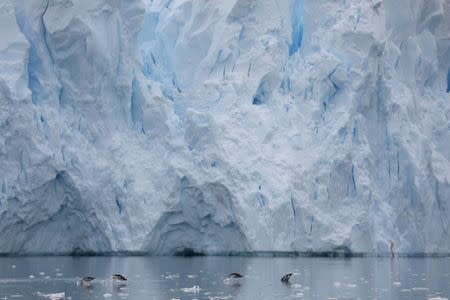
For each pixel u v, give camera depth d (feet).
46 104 312.50
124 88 332.80
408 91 374.84
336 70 347.15
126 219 318.65
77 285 176.55
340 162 336.29
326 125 345.51
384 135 359.66
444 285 184.85
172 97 363.56
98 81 323.37
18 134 293.23
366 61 350.84
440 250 366.02
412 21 383.65
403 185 355.56
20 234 299.17
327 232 329.11
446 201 368.27
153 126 337.31
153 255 322.75
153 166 330.95
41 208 300.40
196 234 327.88
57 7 313.12
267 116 343.26
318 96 348.79
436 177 366.63
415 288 175.11
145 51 377.50
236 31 355.15
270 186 325.01
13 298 148.66
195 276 205.67
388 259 321.93
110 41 328.49
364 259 317.42
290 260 297.94
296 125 345.31
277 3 362.12
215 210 321.52
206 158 323.78
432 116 388.37
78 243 314.55
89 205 309.63
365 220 335.47
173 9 379.14
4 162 290.97
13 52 305.53
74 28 314.96
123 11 336.90
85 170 310.24
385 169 357.00
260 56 351.46
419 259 325.01
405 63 385.09
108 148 324.80
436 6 392.88
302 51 370.73
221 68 355.77
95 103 323.78
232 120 337.52
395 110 362.12
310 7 370.73
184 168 323.78
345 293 163.53
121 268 235.20
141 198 322.14
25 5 314.35
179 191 323.16
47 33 315.58
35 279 192.03
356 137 348.38
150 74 374.43
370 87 353.10
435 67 397.19
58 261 270.67
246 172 324.80
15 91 296.92
